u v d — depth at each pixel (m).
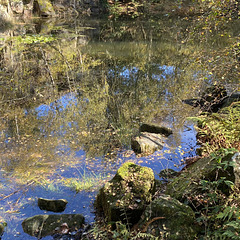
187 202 2.86
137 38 14.10
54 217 3.09
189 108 5.98
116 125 5.45
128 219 2.88
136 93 6.87
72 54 10.28
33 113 5.98
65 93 7.02
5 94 6.82
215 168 2.89
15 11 20.52
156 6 22.58
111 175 3.94
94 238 2.80
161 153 4.48
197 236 2.49
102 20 20.95
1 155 4.44
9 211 3.29
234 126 3.64
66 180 3.84
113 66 9.16
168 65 8.96
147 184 3.08
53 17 21.73
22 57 9.55
